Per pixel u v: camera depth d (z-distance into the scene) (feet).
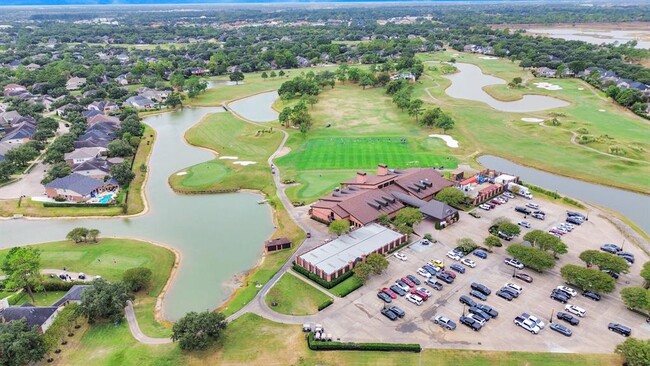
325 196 460.96
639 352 242.78
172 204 485.56
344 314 300.61
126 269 361.92
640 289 293.84
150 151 646.33
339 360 262.67
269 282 338.34
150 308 319.68
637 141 607.78
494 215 430.61
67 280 346.13
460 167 545.03
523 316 291.17
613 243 379.76
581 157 568.82
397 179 463.42
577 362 257.55
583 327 284.61
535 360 259.80
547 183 512.22
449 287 326.65
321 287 329.52
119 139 651.25
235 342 277.64
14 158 576.61
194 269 368.68
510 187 476.54
